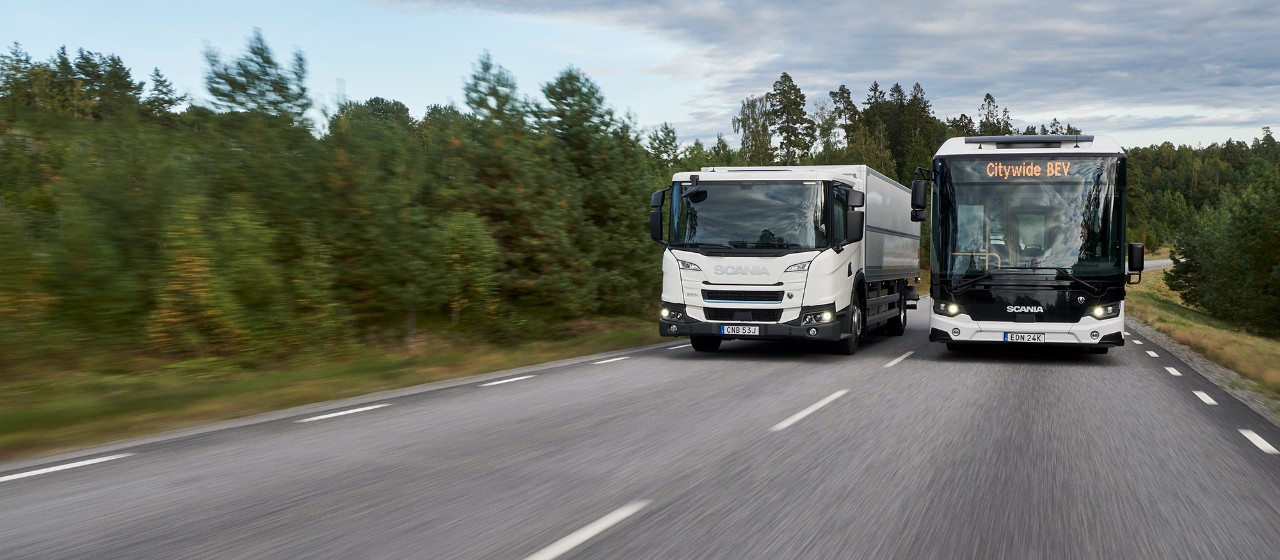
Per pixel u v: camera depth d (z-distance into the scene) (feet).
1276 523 18.19
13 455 26.05
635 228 78.69
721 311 52.49
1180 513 18.93
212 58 52.85
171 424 31.30
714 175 53.42
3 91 53.62
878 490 20.84
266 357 49.85
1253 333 163.73
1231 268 177.17
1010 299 51.24
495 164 66.59
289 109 54.19
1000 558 15.94
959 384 41.57
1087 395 38.11
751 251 52.08
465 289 62.39
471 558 15.69
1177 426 30.14
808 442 26.81
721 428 29.19
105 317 46.16
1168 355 58.80
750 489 20.89
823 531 17.49
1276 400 37.70
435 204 64.75
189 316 47.70
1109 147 51.47
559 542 16.65
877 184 62.90
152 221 48.24
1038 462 24.07
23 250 43.75
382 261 57.36
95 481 21.56
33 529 17.44
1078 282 50.55
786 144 330.95
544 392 38.01
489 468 23.04
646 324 82.89
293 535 17.02
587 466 23.32
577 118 76.33
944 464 23.75
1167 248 582.76
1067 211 51.01
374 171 56.90
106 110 52.60
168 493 20.30
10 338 42.04
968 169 52.24
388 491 20.53
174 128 52.60
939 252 52.54
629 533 17.28
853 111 470.80
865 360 52.90
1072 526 17.93
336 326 54.24
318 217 54.85
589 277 70.23
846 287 54.24
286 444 26.32
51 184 48.78
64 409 32.68
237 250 49.01
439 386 40.01
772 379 42.93
